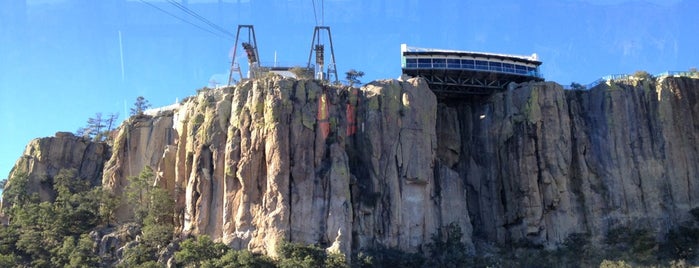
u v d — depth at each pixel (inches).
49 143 5620.1
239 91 4643.2
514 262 4345.5
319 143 4399.6
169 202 4530.0
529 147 4847.4
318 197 4205.2
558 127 4889.3
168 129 5152.6
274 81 4544.8
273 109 4382.4
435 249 4234.7
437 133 5349.4
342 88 4751.5
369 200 4345.5
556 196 4687.5
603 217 4680.1
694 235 4404.5
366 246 4180.6
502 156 5017.2
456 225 4397.1
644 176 4756.4
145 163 5083.7
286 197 4148.6
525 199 4741.6
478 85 5378.9
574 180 4842.5
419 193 4429.1
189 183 4468.5
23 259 4320.9
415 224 4333.2
